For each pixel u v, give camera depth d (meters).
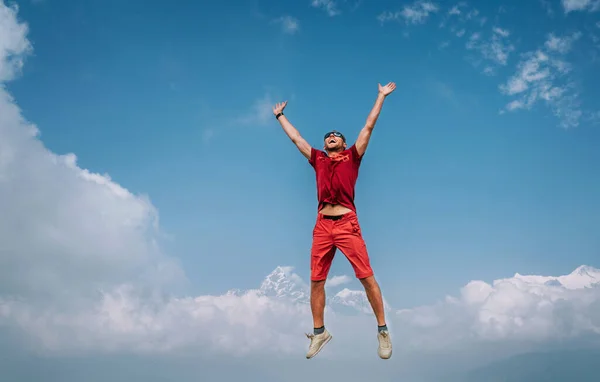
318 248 7.22
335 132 7.50
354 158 7.25
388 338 7.05
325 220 7.18
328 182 7.18
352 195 7.21
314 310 7.36
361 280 7.02
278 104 8.17
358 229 7.06
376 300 7.05
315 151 7.53
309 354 7.23
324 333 7.35
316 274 7.23
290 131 7.89
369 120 7.26
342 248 7.09
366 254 7.06
